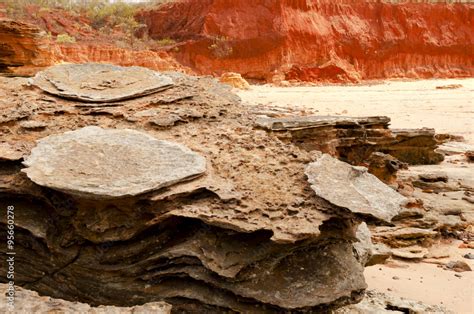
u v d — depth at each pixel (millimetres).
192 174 2871
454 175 6465
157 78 4391
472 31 30688
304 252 2816
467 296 3488
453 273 3838
